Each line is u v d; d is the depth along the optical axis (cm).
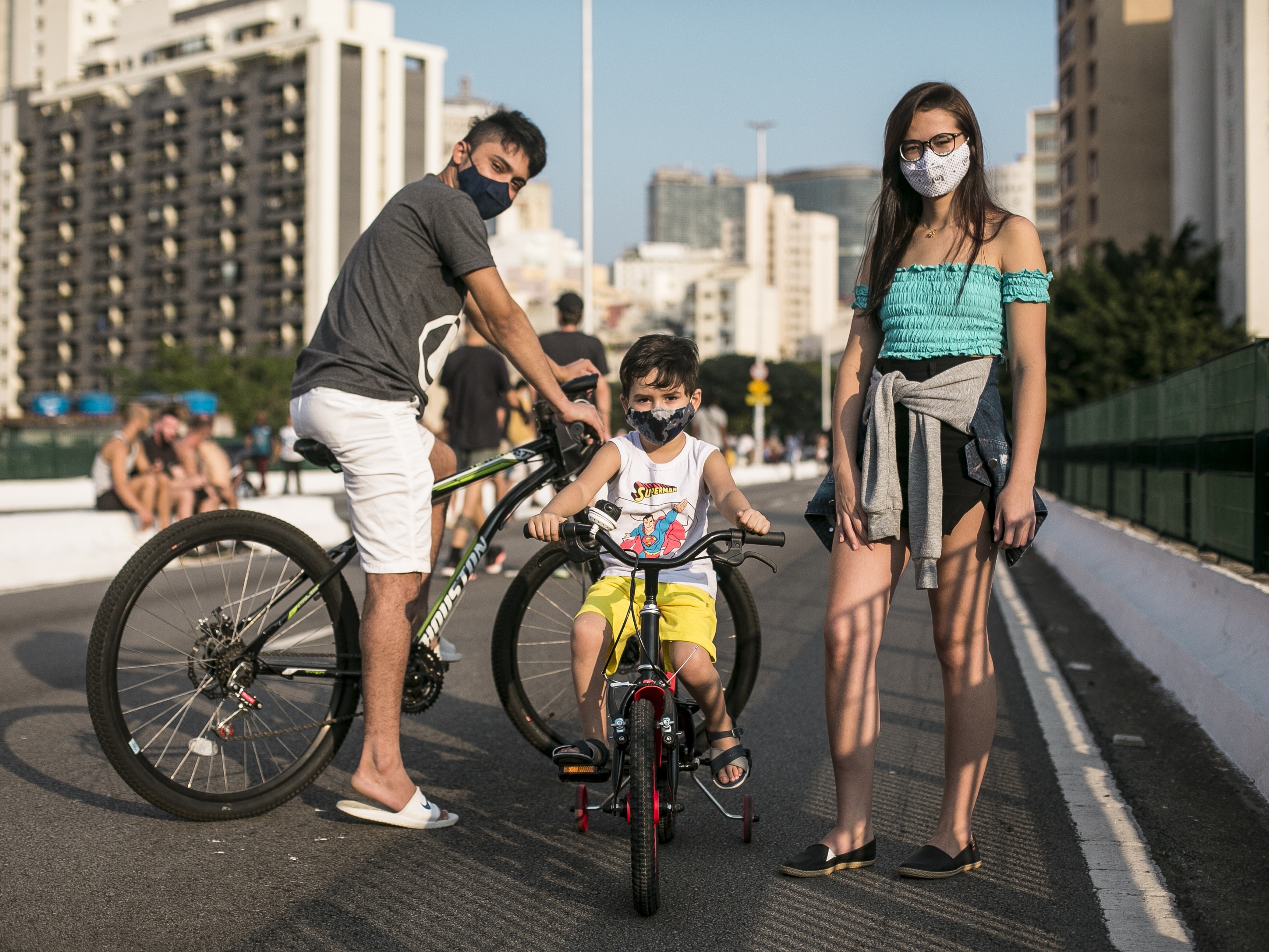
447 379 934
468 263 359
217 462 1209
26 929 280
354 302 360
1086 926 290
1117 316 3625
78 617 794
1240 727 436
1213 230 4097
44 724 486
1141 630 672
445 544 1129
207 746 369
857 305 342
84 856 332
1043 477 2189
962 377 318
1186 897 308
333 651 382
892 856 341
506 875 324
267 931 283
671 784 312
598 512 313
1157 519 903
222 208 10444
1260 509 573
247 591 372
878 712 336
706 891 313
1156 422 915
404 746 459
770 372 11131
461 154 377
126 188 11012
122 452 1089
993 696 332
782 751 456
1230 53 3634
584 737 356
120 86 10994
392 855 339
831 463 345
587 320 2842
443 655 436
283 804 379
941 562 327
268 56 10050
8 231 11788
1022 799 396
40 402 5500
